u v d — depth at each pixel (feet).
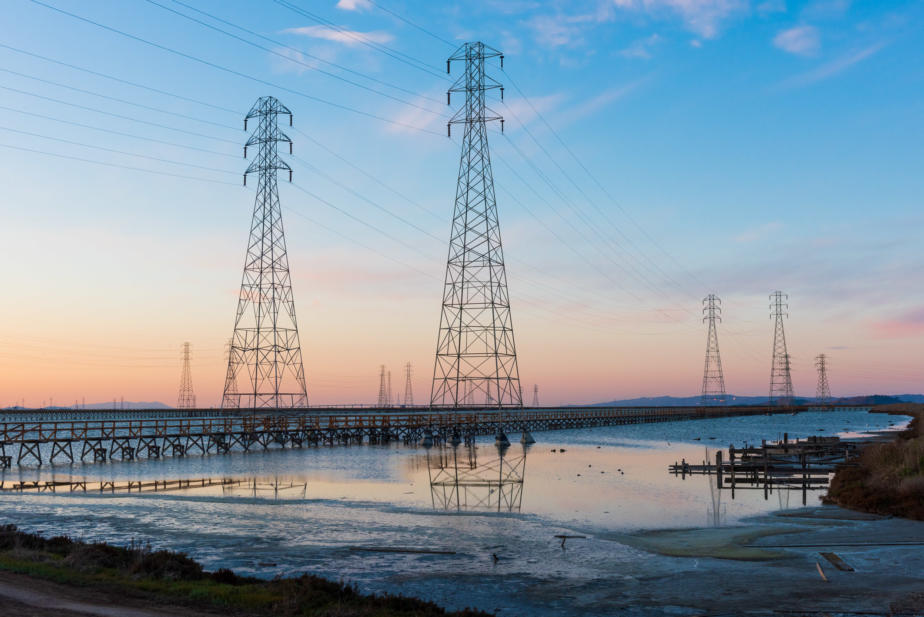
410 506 120.16
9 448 262.06
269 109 305.12
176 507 117.91
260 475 169.58
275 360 294.66
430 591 68.59
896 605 61.57
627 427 513.45
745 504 123.24
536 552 85.30
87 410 468.34
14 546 74.64
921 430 207.62
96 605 52.37
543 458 221.87
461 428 312.29
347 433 286.87
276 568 76.64
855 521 103.81
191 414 483.51
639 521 106.22
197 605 55.11
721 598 65.72
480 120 266.16
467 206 266.36
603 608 63.26
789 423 563.07
